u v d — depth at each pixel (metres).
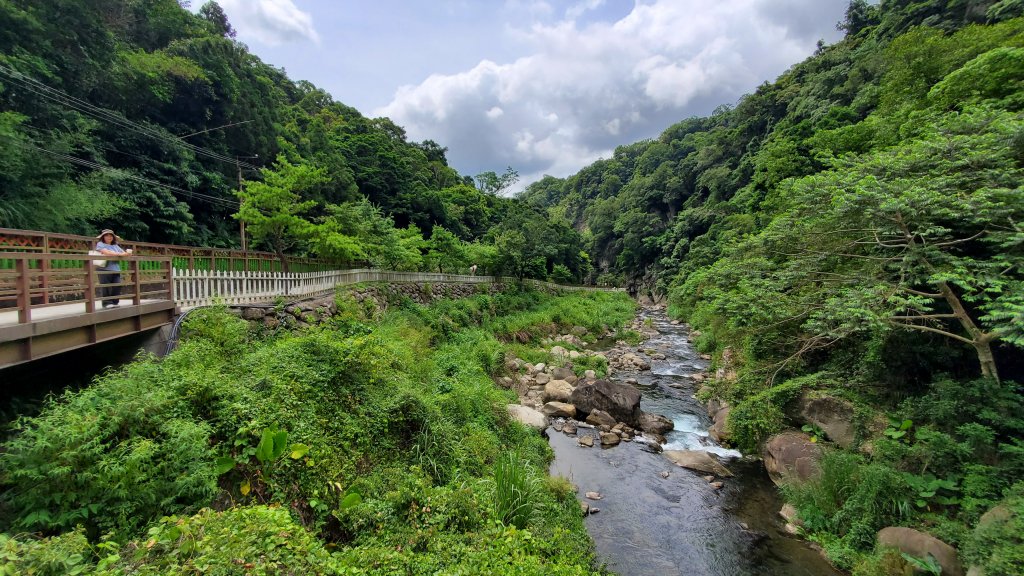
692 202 58.75
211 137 24.09
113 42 19.08
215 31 31.98
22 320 5.25
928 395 8.76
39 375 6.25
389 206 41.81
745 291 12.72
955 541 6.50
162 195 18.61
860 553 7.14
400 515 5.78
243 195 13.88
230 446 5.43
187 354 7.04
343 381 7.89
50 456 4.11
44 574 3.06
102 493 4.24
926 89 15.76
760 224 27.16
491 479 7.49
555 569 4.99
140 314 7.57
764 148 42.16
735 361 16.05
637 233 63.56
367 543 5.10
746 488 9.94
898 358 9.76
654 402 16.38
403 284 22.67
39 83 14.88
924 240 8.46
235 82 25.58
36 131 14.67
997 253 8.18
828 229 10.44
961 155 8.38
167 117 22.69
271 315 11.23
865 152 17.56
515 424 11.46
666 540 8.03
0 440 5.23
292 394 6.67
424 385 10.85
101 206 14.85
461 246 34.78
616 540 7.99
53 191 13.67
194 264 10.05
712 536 8.16
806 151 28.77
